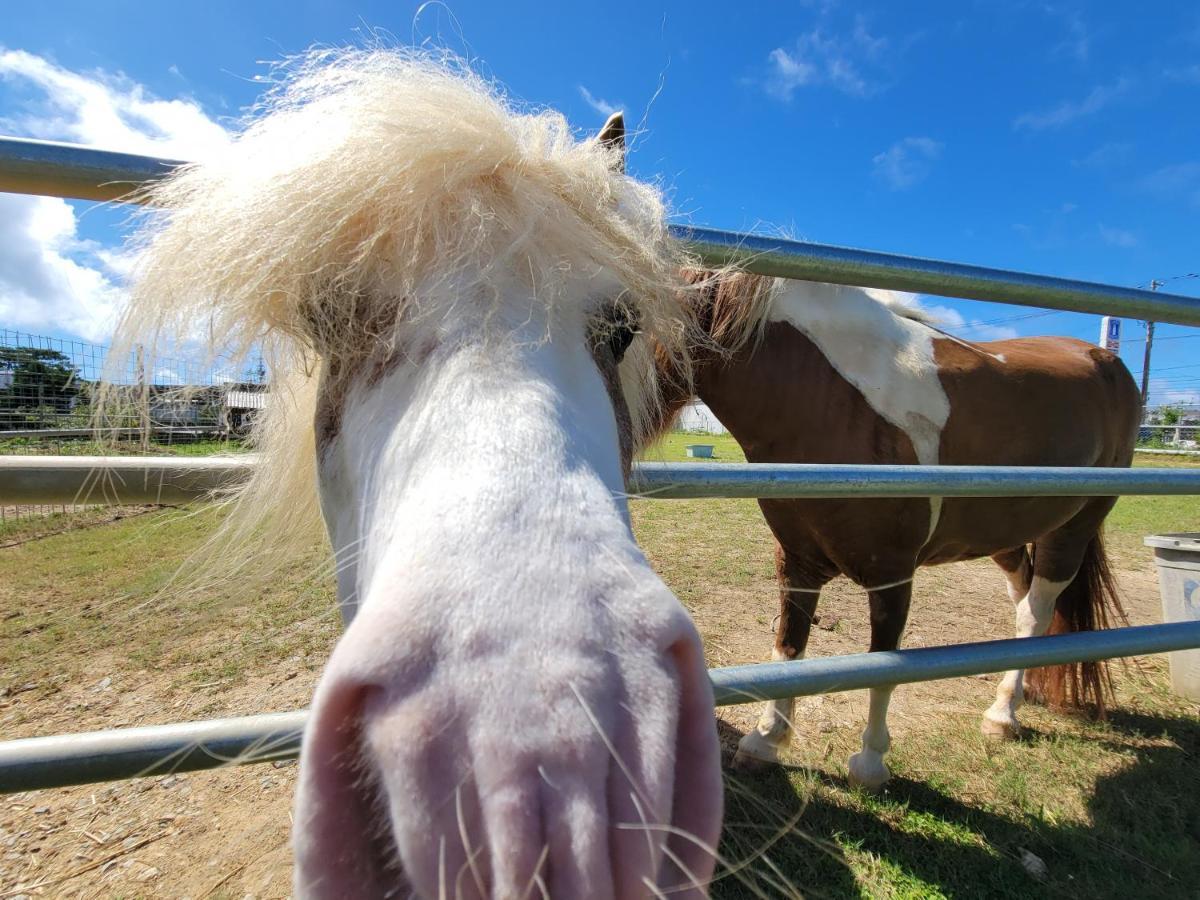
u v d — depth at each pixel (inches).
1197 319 66.2
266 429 47.9
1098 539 115.6
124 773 33.3
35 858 68.2
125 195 37.7
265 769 84.4
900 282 53.2
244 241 34.7
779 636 93.7
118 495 43.1
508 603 20.3
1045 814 81.2
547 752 18.1
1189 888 69.4
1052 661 58.7
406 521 24.5
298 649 116.3
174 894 63.5
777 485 49.3
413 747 18.4
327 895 19.2
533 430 26.9
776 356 81.4
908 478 52.2
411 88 38.8
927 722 103.0
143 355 40.7
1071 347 114.8
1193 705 113.7
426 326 32.5
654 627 21.0
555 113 45.3
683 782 21.1
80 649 117.0
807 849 72.1
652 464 49.3
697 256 48.8
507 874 17.0
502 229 35.7
